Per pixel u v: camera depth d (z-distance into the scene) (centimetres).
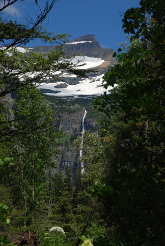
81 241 330
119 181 298
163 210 284
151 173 296
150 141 306
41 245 1622
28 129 1241
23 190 3456
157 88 321
